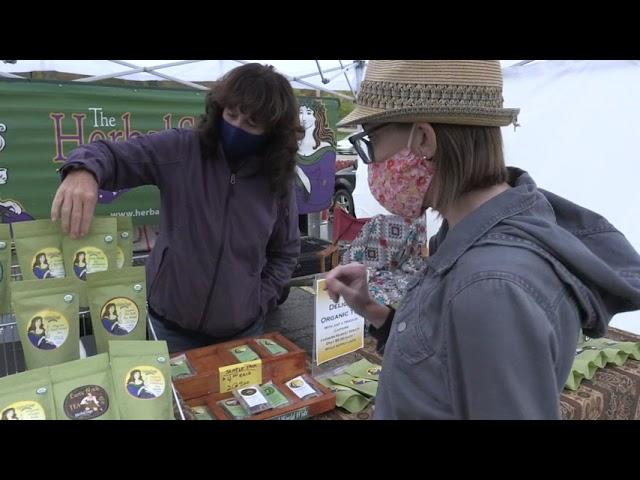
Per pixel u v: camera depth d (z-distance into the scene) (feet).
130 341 3.07
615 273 2.10
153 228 10.57
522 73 11.17
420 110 2.18
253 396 4.03
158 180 4.90
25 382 2.74
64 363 2.92
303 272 11.58
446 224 3.04
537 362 1.82
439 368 2.12
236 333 5.43
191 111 10.17
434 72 2.18
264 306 5.74
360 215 17.75
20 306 3.07
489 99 2.18
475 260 2.04
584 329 2.29
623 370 5.36
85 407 2.76
